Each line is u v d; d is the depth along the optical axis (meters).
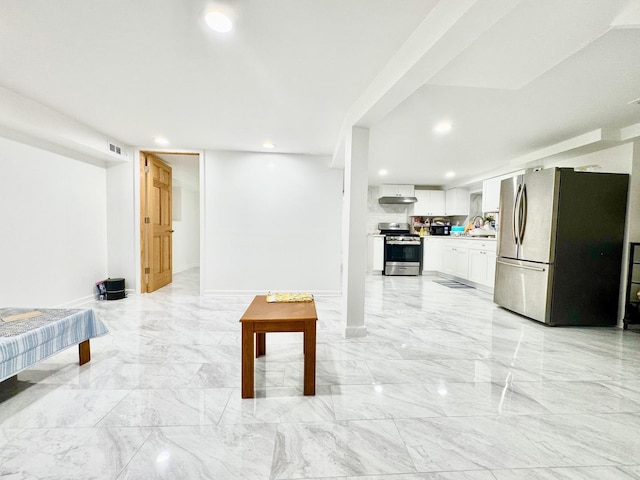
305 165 4.12
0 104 2.21
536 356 2.19
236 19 1.44
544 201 2.94
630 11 1.24
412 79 1.67
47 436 1.28
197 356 2.12
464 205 6.14
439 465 1.16
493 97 2.21
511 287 3.32
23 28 1.51
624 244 2.90
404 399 1.61
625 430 1.38
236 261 4.09
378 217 6.81
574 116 2.54
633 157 2.86
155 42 1.64
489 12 1.12
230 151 4.02
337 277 4.22
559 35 1.41
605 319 2.91
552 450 1.25
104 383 1.74
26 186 2.72
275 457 1.19
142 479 1.07
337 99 2.34
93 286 3.63
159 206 4.44
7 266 2.56
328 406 1.54
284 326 1.61
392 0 1.29
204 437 1.29
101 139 3.30
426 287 4.93
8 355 1.45
